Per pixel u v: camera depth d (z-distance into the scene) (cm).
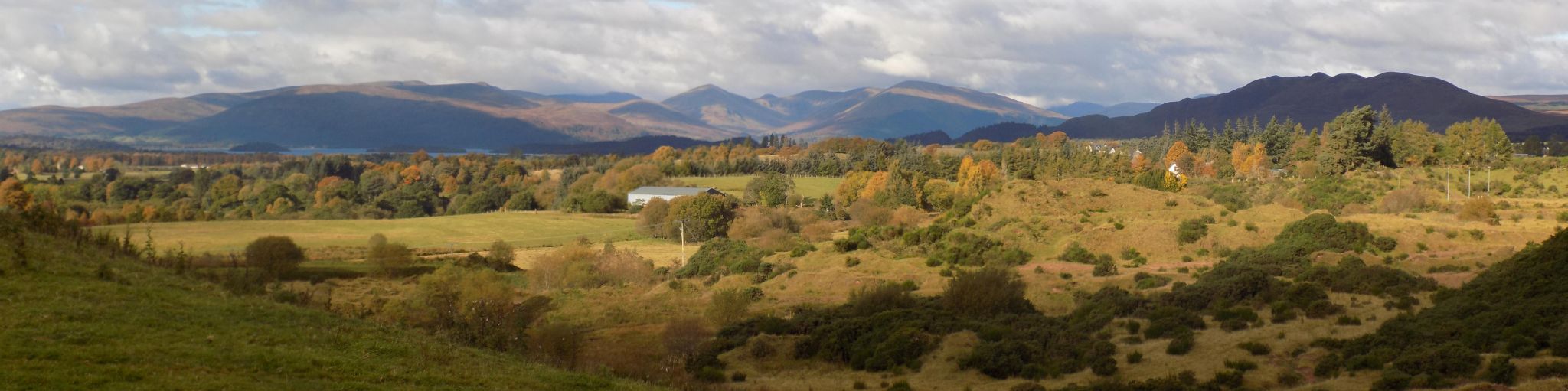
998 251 7181
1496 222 7369
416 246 10375
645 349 4531
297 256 7769
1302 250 6175
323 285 7162
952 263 7019
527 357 2947
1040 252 7175
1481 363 2758
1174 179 13388
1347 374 2945
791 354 4175
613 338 4959
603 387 2528
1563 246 3803
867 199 13025
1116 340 3900
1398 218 7962
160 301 2670
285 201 16650
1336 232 6294
